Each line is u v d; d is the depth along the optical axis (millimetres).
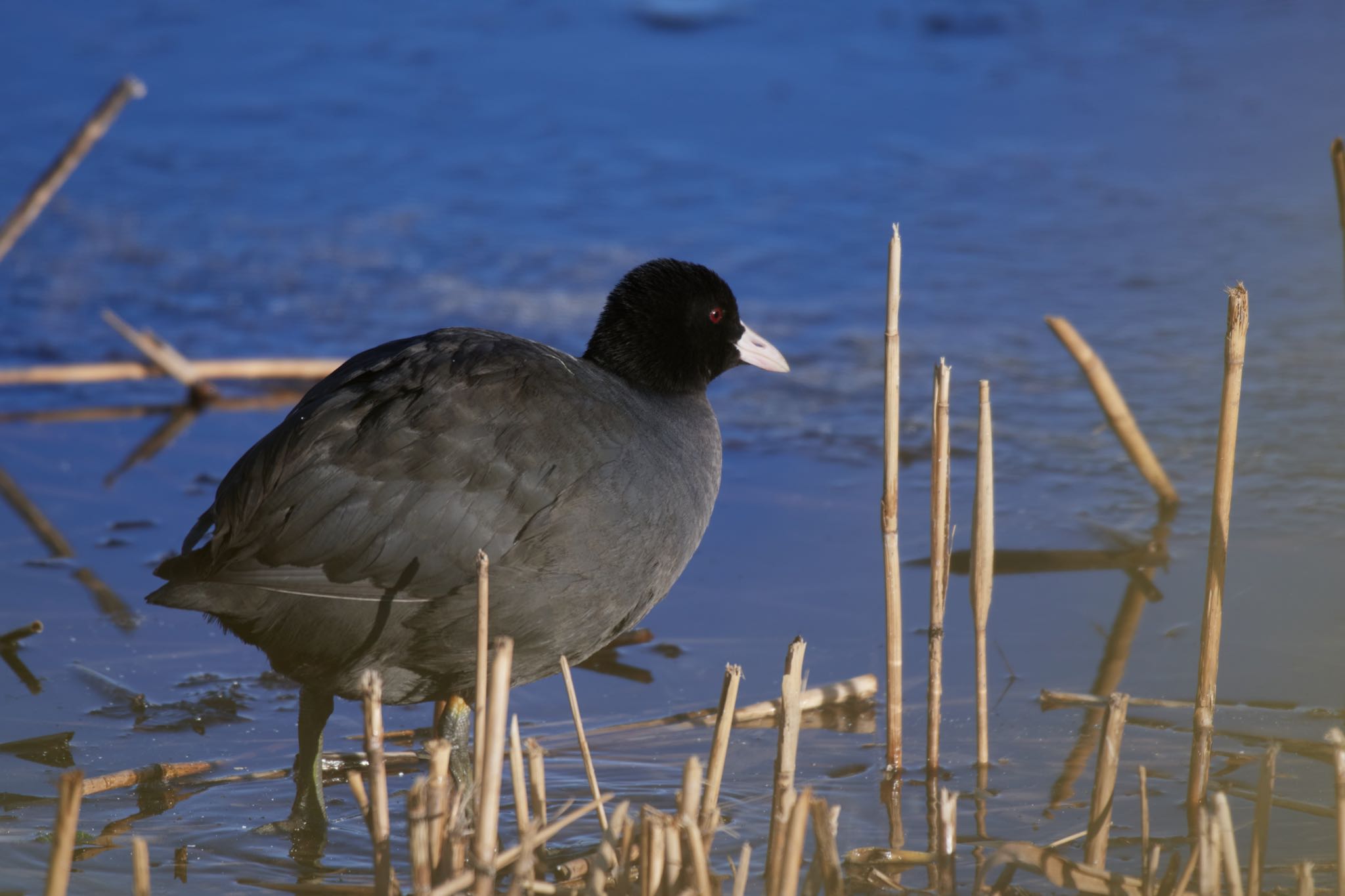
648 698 9109
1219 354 14164
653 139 20203
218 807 7805
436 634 7277
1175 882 6535
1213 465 12094
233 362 13977
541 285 16016
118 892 6902
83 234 17375
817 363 14406
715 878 6395
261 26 23688
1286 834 7164
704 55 23234
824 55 23250
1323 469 11891
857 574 10570
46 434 13289
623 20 24438
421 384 7320
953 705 8820
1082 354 11289
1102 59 23141
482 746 5914
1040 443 12695
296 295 15875
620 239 17250
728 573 10641
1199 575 10359
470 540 7113
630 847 6488
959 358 14414
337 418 7188
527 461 7250
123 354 14695
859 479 12211
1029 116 21000
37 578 10500
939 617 7805
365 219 17859
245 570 6852
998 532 11156
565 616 7477
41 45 22344
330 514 6969
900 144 20047
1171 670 9102
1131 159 19453
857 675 9250
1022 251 16812
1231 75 22328
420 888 5949
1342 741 5914
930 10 24828
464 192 18625
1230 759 7961
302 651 7195
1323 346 14180
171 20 23578
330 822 7707
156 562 10797
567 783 8047
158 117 20469
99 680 9148
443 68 22453
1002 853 6691
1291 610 9727
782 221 17688
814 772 8094
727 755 8328
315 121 20625
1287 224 17219
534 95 21625
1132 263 16391
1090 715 8562
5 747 8352
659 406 8422
